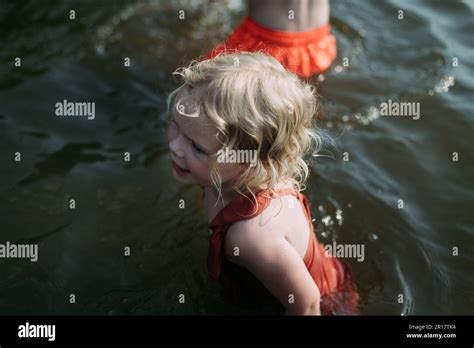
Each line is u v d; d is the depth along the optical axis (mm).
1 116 3291
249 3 3326
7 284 2516
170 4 4160
